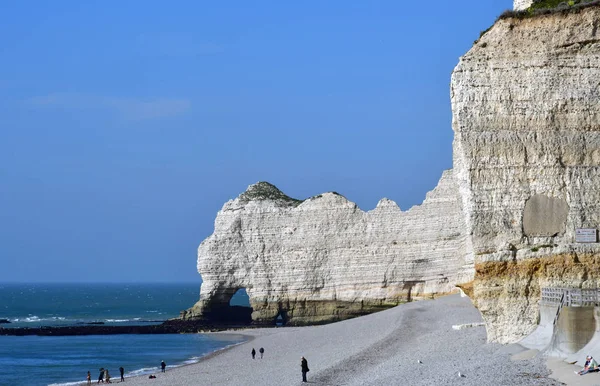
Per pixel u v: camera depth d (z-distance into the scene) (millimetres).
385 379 40969
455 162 62438
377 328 70750
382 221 100500
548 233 42312
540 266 41938
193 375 60500
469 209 43312
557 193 42312
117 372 67562
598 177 42281
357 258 100750
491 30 44156
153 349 83875
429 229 97812
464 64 43844
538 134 42812
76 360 76375
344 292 100688
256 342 80812
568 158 42500
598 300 37000
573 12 43188
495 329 42812
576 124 42719
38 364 73625
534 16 43656
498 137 43031
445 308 76188
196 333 99000
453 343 49656
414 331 63469
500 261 42469
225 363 66625
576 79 42875
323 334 75875
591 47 42906
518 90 43156
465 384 34688
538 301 41875
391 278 99000
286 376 51438
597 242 41594
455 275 95375
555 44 43188
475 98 43469
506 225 42625
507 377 34562
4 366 72250
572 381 32094
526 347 40188
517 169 42781
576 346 36500
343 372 48312
